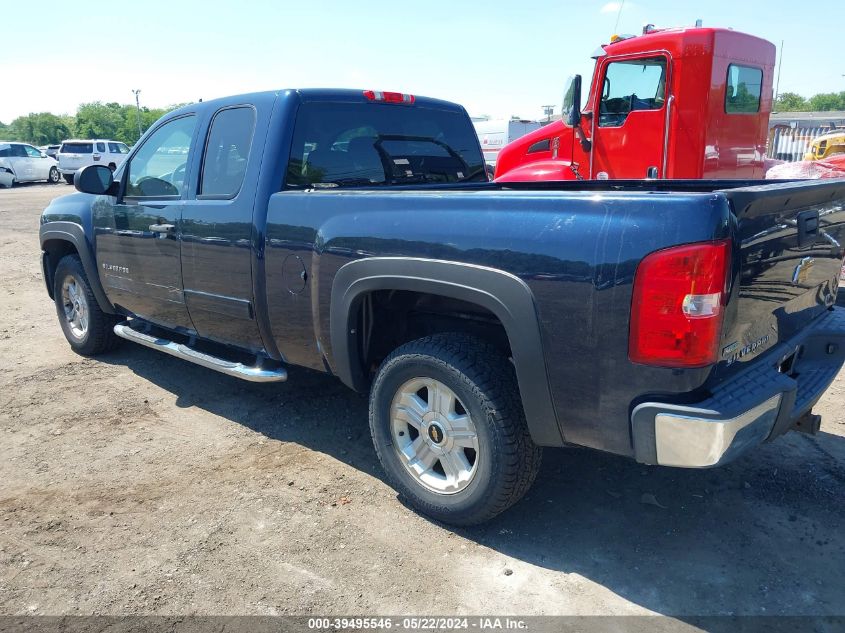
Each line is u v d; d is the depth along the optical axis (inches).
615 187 178.1
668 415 96.7
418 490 130.6
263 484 146.0
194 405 189.6
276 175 149.9
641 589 111.2
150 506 137.9
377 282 125.7
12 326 275.9
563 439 111.4
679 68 289.7
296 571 116.9
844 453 154.6
